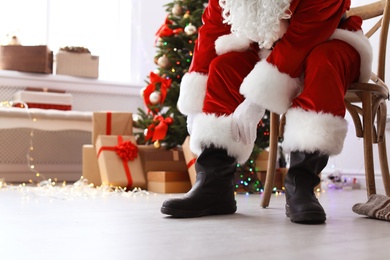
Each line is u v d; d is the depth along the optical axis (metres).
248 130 1.38
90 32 4.38
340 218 1.49
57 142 3.96
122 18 4.52
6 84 3.81
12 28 4.06
